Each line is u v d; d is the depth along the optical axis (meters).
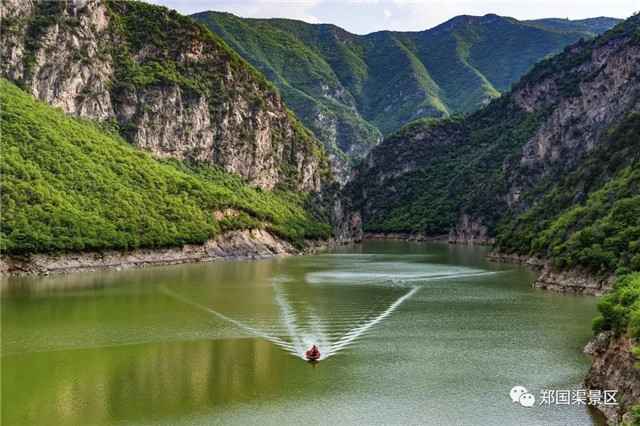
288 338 88.38
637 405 51.66
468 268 175.00
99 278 144.25
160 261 181.00
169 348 82.94
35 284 132.50
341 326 95.69
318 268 176.38
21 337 87.50
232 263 192.00
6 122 188.12
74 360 77.44
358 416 60.69
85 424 58.88
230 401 64.38
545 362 76.12
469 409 62.00
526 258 186.38
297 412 61.66
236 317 101.75
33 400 64.19
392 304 113.50
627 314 63.84
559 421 58.62
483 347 83.00
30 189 166.62
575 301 114.94
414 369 74.00
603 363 64.00
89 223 169.00
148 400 64.31
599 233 129.00
